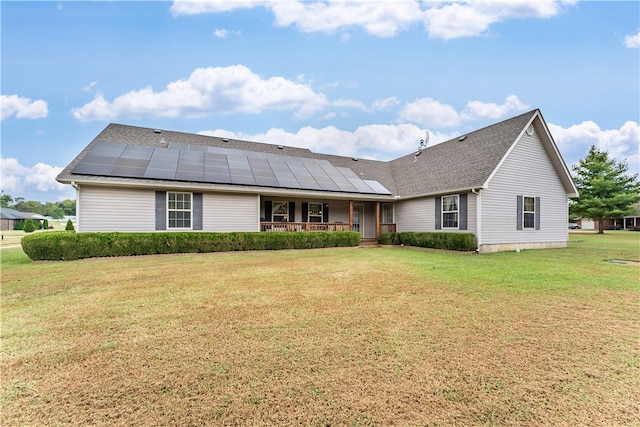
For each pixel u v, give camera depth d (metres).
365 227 18.75
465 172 13.60
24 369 2.85
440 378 2.68
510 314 4.38
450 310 4.55
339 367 2.86
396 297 5.27
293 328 3.83
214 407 2.29
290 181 14.62
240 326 3.91
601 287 5.99
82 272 7.74
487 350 3.22
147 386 2.57
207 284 6.32
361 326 3.89
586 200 29.23
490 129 14.91
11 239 25.52
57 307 4.75
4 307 4.75
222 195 13.24
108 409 2.28
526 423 2.12
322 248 14.30
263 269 8.18
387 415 2.20
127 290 5.82
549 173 14.48
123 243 10.81
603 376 2.72
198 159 14.06
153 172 11.93
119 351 3.21
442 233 13.35
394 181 18.94
